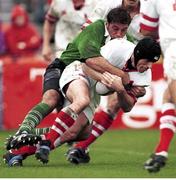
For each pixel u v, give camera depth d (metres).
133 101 25.97
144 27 27.69
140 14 27.78
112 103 28.09
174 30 26.19
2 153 28.88
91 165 27.25
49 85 26.89
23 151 26.11
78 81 26.03
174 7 26.38
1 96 44.47
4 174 24.00
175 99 24.48
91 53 25.47
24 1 62.12
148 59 24.97
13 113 44.66
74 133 26.16
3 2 62.03
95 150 34.00
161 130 24.11
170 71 24.98
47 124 44.22
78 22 36.66
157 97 45.84
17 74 44.53
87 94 25.77
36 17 60.12
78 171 24.94
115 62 25.45
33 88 44.75
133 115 46.22
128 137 43.12
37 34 52.91
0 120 44.53
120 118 46.41
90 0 35.91
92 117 26.59
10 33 51.84
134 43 27.34
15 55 51.88
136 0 27.17
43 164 26.86
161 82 45.62
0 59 51.38
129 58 25.33
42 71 44.72
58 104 27.11
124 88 25.59
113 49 25.39
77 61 27.02
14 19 51.78
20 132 25.19
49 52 38.12
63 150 31.73
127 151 35.34
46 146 25.05
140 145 39.66
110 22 25.67
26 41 52.03
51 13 37.38
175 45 25.28
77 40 26.62
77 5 36.34
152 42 24.83
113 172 24.88
